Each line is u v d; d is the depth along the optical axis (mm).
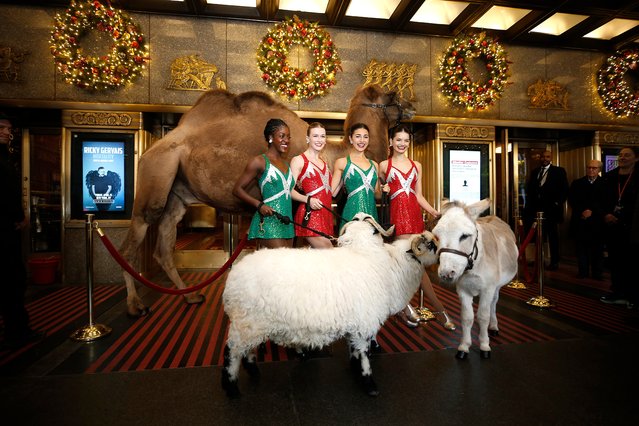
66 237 5215
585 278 5559
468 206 2340
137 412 1935
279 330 1922
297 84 5500
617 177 4391
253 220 2758
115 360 2611
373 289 1992
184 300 4246
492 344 2904
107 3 5133
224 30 5613
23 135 5875
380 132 3828
